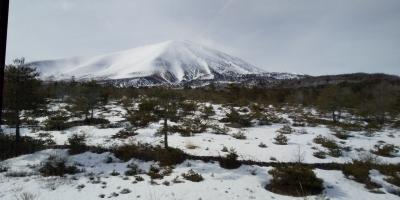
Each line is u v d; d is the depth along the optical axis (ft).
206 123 79.20
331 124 87.61
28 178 36.01
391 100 107.96
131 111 98.53
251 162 45.60
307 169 35.78
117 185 34.19
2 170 38.96
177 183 35.27
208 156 47.96
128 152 47.21
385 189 35.73
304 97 152.35
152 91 54.80
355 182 37.86
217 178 37.70
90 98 82.94
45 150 49.70
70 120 82.94
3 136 53.21
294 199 30.89
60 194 30.76
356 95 133.59
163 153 46.21
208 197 30.76
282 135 63.72
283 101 160.35
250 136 66.90
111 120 83.46
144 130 69.15
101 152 49.37
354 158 50.37
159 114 61.62
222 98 150.92
